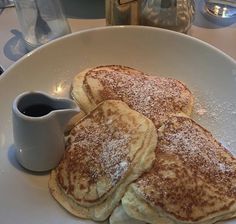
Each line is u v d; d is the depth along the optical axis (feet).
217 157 0.86
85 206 0.82
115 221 0.79
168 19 1.16
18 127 0.81
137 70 1.10
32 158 0.86
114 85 0.99
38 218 0.83
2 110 0.97
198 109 1.02
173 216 0.76
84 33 1.09
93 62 1.11
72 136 0.91
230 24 1.27
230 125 0.98
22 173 0.89
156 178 0.79
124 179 0.80
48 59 1.07
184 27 1.19
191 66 1.09
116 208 0.80
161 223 0.77
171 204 0.76
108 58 1.12
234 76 1.03
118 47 1.13
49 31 1.19
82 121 0.93
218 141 0.95
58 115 0.82
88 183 0.83
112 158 0.83
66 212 0.84
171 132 0.89
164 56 1.12
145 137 0.83
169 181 0.79
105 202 0.81
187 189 0.78
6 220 0.82
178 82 1.05
